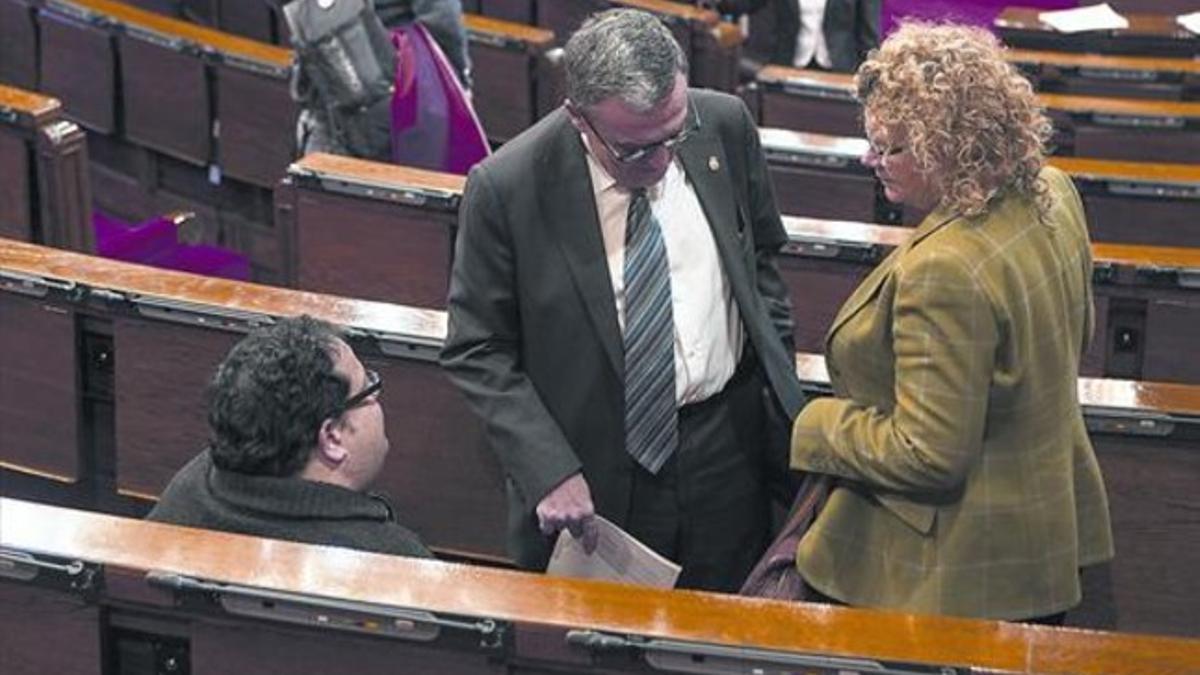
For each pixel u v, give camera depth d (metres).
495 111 23.72
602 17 10.93
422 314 13.30
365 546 10.10
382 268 15.95
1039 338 10.09
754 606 9.16
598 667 9.06
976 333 9.83
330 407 10.19
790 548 11.25
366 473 10.51
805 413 10.75
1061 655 8.79
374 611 9.13
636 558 11.62
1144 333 14.80
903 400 10.01
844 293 15.18
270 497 10.09
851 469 10.46
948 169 9.91
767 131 18.66
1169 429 12.33
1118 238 18.12
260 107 21.58
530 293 11.59
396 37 18.06
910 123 9.85
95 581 9.45
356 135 18.06
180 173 23.02
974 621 9.02
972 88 9.80
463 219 11.72
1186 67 23.92
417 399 13.35
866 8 25.95
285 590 9.23
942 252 9.85
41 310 13.72
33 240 17.34
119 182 23.62
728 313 11.86
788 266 15.20
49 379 13.98
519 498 12.16
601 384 11.67
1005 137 9.85
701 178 11.68
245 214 22.66
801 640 8.88
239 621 9.38
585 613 9.08
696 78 25.02
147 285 13.52
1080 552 11.02
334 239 15.98
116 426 13.95
